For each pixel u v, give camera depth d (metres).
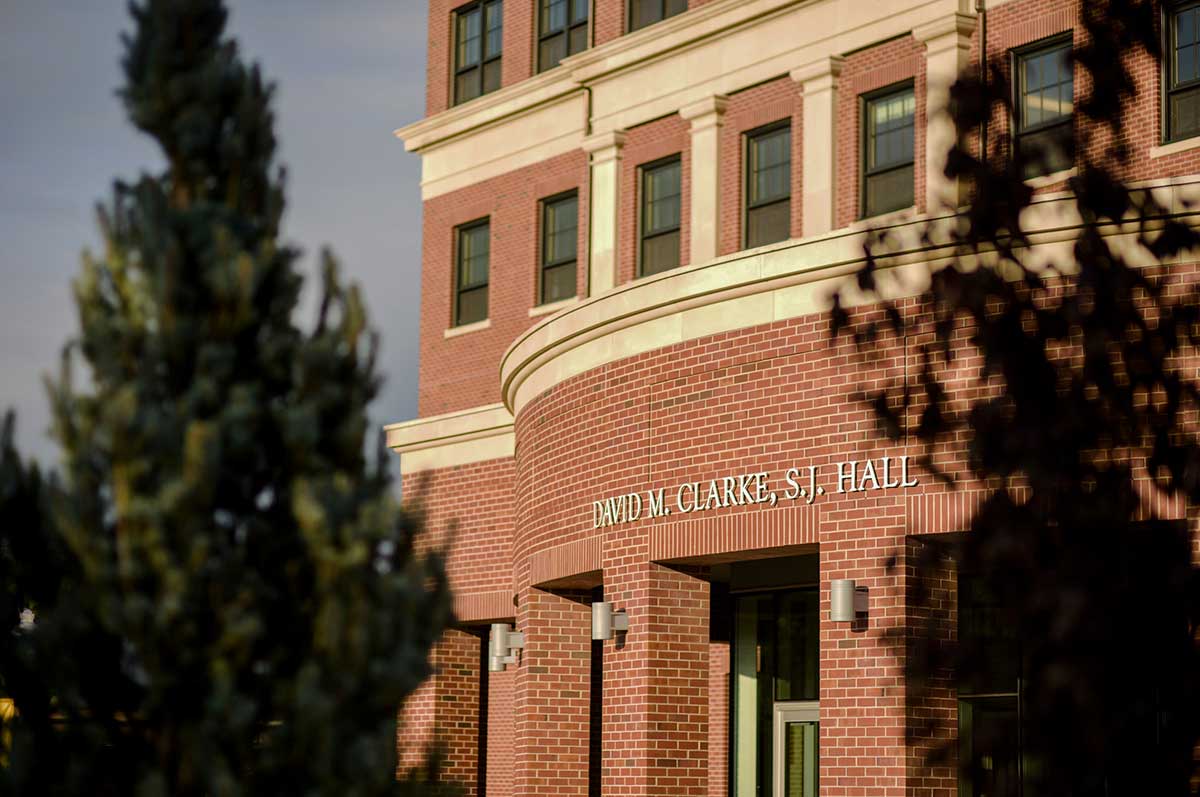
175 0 11.23
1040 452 18.58
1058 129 27.00
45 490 10.44
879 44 30.12
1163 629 17.02
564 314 25.92
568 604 28.39
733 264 22.45
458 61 40.66
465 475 37.84
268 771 10.18
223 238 10.69
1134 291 18.53
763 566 27.27
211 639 10.25
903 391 20.42
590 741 31.38
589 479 25.25
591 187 35.78
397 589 10.60
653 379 23.91
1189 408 18.19
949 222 20.05
